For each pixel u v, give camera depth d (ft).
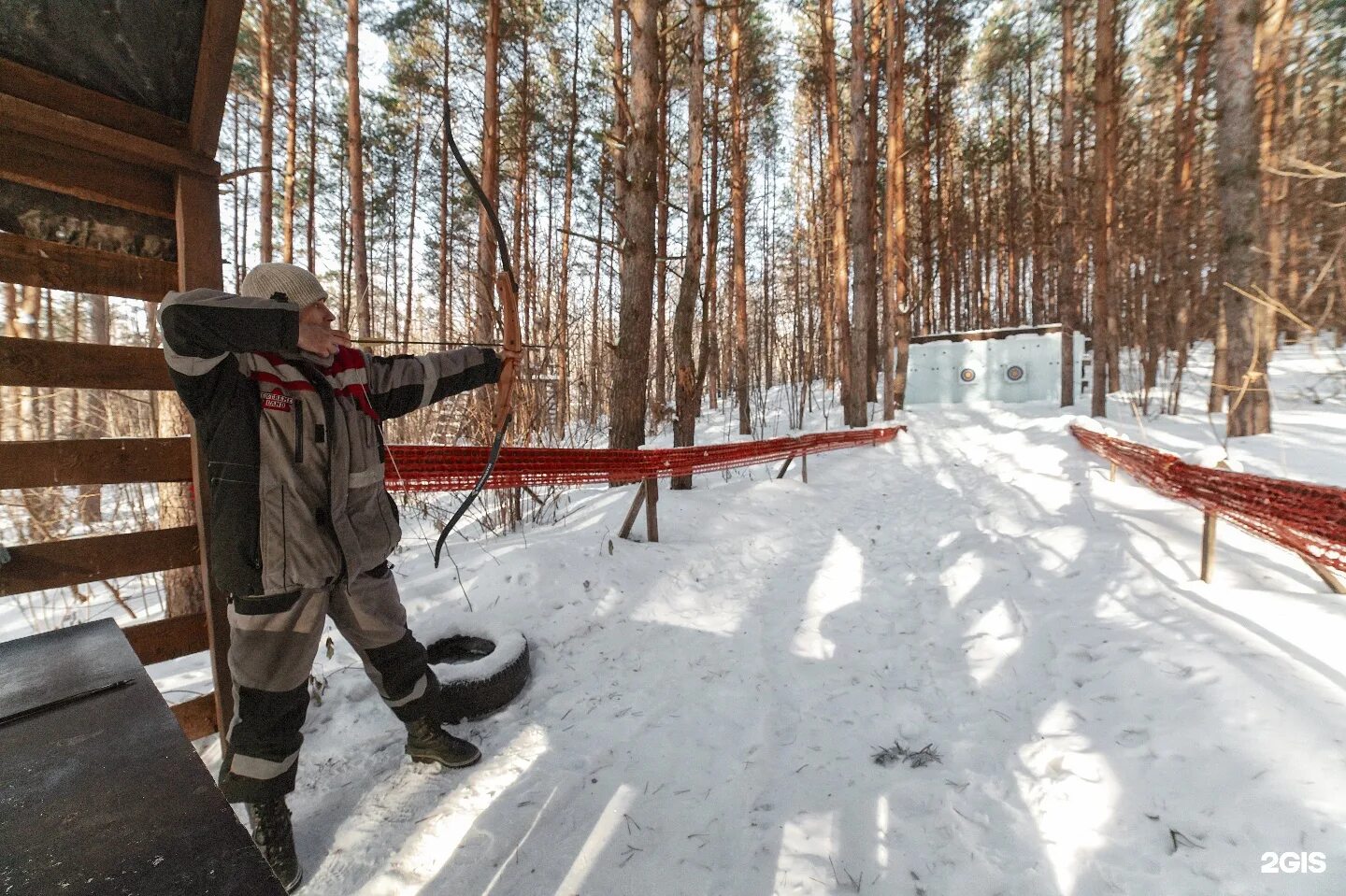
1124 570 11.85
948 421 49.65
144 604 13.79
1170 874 5.54
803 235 96.27
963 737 8.24
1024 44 74.54
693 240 28.14
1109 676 8.59
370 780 7.77
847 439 35.88
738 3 30.07
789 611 13.51
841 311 52.80
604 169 56.24
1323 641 7.85
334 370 6.32
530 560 13.43
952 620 11.89
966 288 106.83
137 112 6.87
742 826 6.95
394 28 50.08
